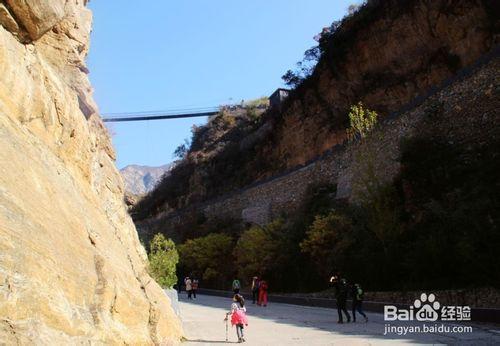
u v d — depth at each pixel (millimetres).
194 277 39312
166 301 10828
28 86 7250
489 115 20547
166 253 14398
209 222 45219
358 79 35594
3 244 4785
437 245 16688
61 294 5750
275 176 38375
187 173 65062
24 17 7035
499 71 20703
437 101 23844
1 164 5570
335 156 31422
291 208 34938
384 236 19891
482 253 15047
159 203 66812
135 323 8141
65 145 8516
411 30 31281
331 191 30484
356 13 36719
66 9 8602
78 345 5723
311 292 25250
